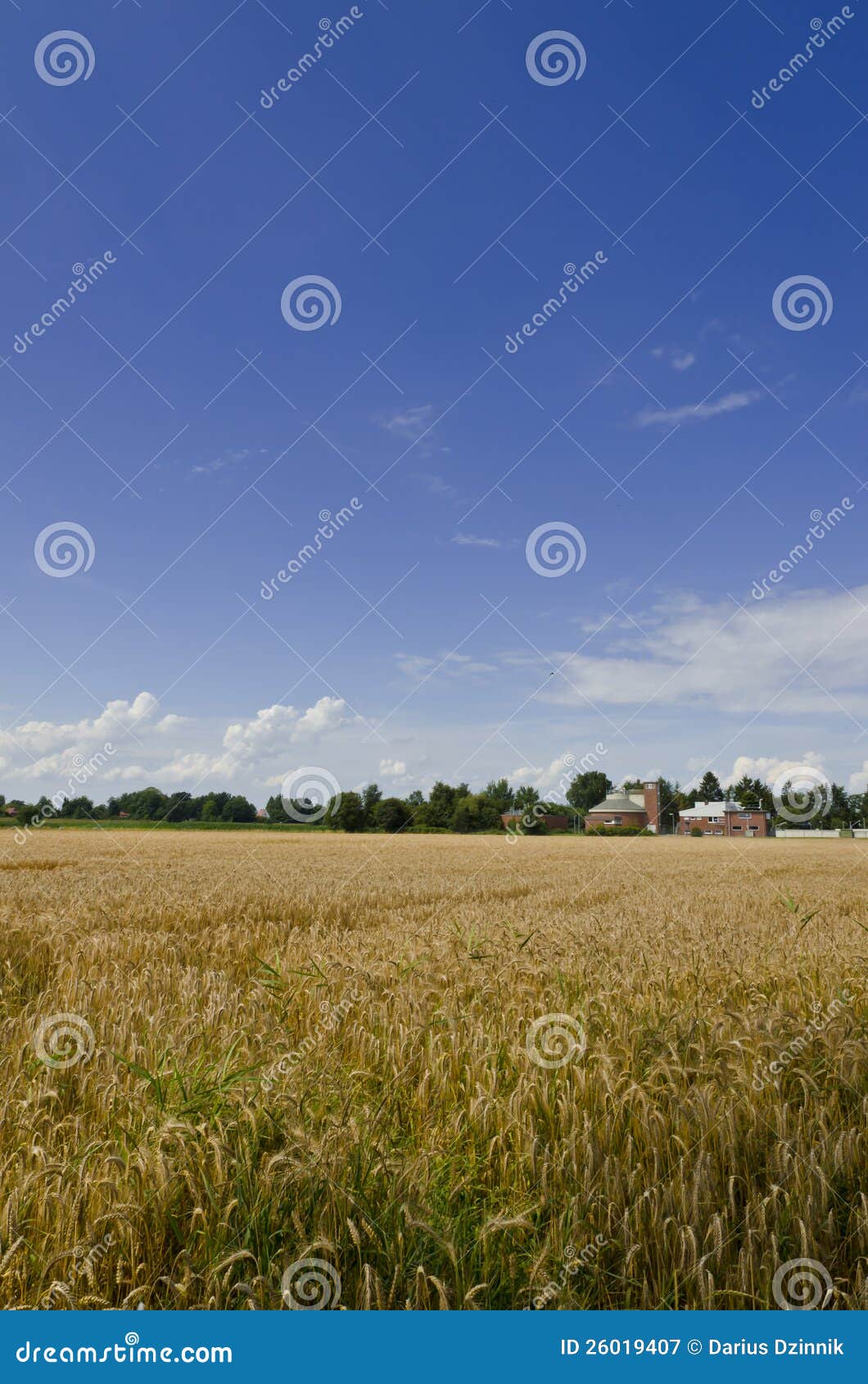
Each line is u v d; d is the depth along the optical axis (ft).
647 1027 18.60
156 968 27.96
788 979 25.81
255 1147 12.51
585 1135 12.79
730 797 460.14
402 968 25.29
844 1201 12.22
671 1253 10.90
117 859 114.01
